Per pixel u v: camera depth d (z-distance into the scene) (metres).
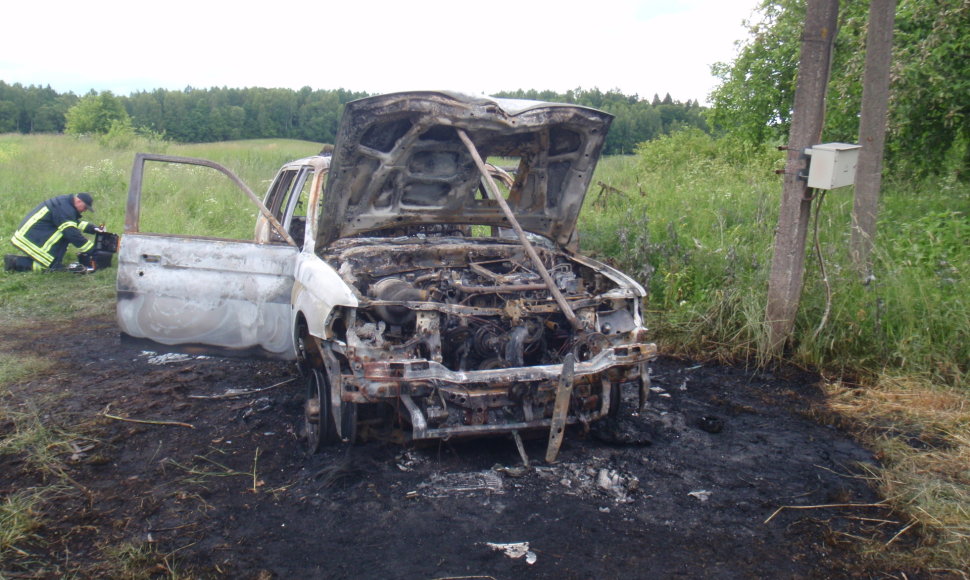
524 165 4.79
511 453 4.08
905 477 3.76
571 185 4.86
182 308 4.77
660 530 3.30
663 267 6.80
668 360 5.84
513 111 4.25
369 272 4.28
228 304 4.73
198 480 3.83
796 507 3.51
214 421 4.66
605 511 3.46
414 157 4.45
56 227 9.02
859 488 3.70
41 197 13.01
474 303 4.24
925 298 5.45
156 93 56.69
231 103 56.16
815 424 4.57
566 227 5.06
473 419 3.78
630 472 3.87
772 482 3.77
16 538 3.23
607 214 9.73
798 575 2.95
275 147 28.62
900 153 9.06
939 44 7.60
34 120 61.03
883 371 5.21
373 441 4.20
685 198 9.93
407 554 3.10
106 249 9.26
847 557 3.08
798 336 5.67
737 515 3.43
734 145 14.26
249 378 5.51
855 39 8.97
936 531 3.26
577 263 4.84
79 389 5.27
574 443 4.23
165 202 12.33
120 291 4.81
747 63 12.51
